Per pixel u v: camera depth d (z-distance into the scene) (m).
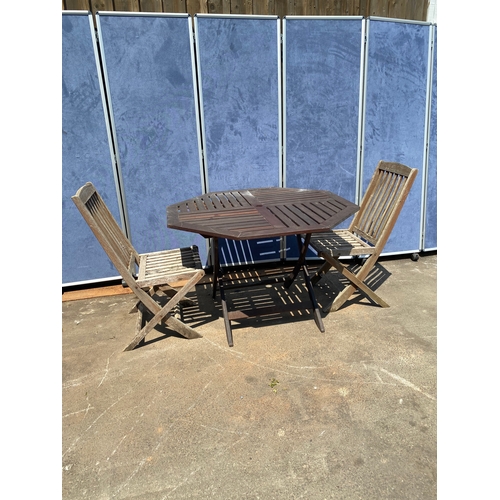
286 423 1.96
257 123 3.59
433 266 4.05
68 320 3.13
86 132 3.31
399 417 1.97
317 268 3.99
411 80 3.77
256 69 3.44
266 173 3.76
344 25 3.46
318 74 3.55
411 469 1.67
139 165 3.48
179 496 1.60
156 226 3.69
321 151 3.78
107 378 2.37
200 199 3.21
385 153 3.92
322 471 1.68
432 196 4.15
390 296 3.36
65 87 3.18
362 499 1.55
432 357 2.46
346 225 3.97
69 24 3.05
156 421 2.01
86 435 1.93
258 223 2.48
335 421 1.96
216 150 3.59
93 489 1.65
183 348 2.66
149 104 3.35
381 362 2.43
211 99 3.44
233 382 2.29
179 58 3.29
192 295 3.50
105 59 3.18
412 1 3.99
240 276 3.85
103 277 3.70
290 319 3.01
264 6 3.67
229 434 1.90
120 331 2.94
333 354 2.53
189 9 3.55
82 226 3.52
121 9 3.44
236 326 2.94
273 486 1.62
